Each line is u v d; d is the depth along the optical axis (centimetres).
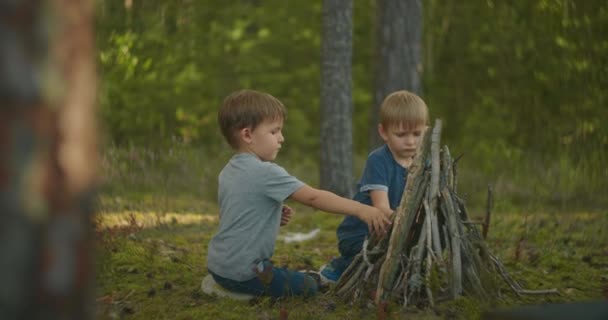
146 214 546
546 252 416
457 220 297
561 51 719
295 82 1275
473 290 295
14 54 124
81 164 134
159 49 961
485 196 687
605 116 585
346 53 677
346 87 679
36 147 126
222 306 297
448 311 277
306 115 1294
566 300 311
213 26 1212
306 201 298
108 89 718
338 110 677
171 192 667
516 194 657
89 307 140
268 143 311
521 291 307
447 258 291
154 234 481
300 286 307
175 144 692
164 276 358
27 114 125
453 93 1102
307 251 449
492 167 827
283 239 500
